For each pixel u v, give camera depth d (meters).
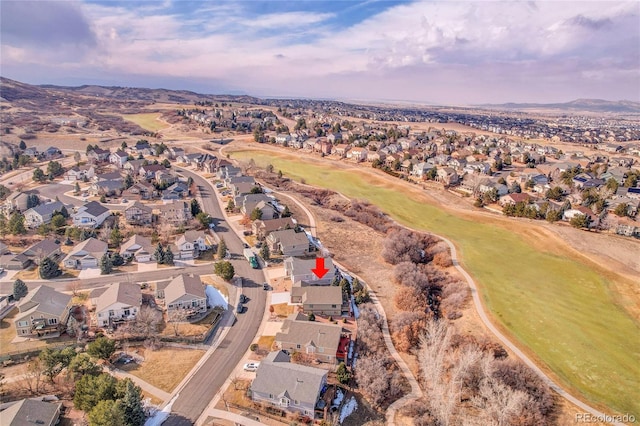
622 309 68.62
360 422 45.75
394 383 51.25
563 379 52.91
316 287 66.31
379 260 86.38
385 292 73.62
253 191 112.19
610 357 56.97
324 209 113.62
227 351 54.91
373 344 57.81
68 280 68.69
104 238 82.25
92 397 41.53
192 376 50.00
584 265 83.25
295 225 91.94
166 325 58.75
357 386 50.59
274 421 44.12
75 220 86.75
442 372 53.91
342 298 65.50
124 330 55.94
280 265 78.69
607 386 51.84
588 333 62.00
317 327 55.75
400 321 63.06
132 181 117.44
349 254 88.12
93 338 54.72
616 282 76.75
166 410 44.56
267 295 68.69
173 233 87.31
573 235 96.56
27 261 72.19
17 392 45.09
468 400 50.09
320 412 45.19
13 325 56.69
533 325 63.91
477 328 63.25
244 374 50.59
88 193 110.75
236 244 86.56
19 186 114.69
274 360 50.00
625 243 93.31
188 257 79.12
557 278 78.69
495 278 78.25
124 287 61.94
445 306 69.88
